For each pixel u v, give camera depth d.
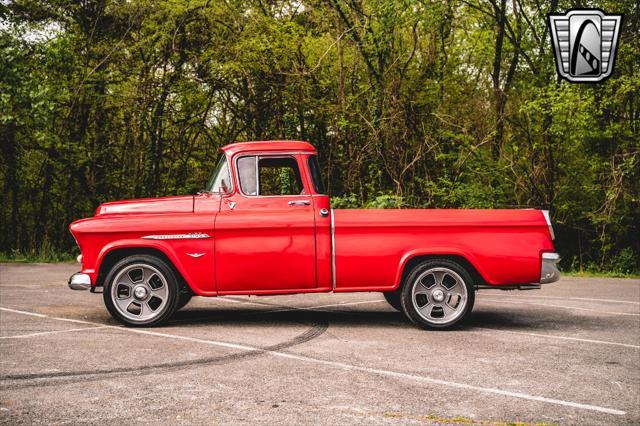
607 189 17.38
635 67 17.38
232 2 18.11
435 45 18.31
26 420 4.07
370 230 7.34
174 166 19.17
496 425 4.05
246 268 7.34
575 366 5.64
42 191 19.39
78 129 18.97
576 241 18.73
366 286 7.34
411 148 17.75
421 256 7.43
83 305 9.22
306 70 17.91
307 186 7.50
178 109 18.70
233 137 19.12
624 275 17.06
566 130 16.73
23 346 6.26
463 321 8.02
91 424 4.00
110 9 18.67
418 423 4.06
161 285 7.55
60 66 17.98
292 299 10.42
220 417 4.14
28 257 18.22
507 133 18.23
